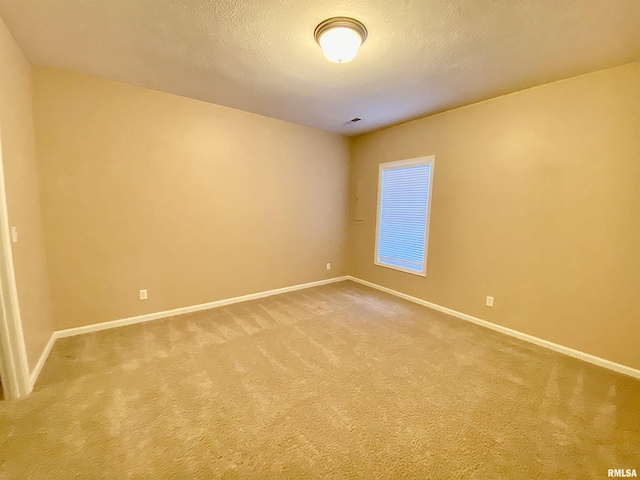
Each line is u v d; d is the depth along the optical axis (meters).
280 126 4.13
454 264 3.56
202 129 3.45
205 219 3.59
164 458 1.48
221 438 1.62
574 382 2.21
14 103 2.12
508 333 3.08
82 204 2.83
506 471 1.44
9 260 1.85
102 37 2.10
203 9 1.77
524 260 2.94
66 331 2.84
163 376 2.21
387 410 1.88
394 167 4.27
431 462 1.49
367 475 1.41
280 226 4.30
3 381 1.90
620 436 1.68
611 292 2.42
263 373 2.28
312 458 1.50
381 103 3.32
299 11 1.77
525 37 1.99
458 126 3.44
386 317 3.49
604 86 2.39
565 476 1.42
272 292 4.32
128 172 3.04
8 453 1.50
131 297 3.17
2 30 1.93
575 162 2.57
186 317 3.40
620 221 2.36
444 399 1.99
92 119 2.81
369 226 4.79
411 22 1.85
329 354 2.59
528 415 1.84
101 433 1.64
